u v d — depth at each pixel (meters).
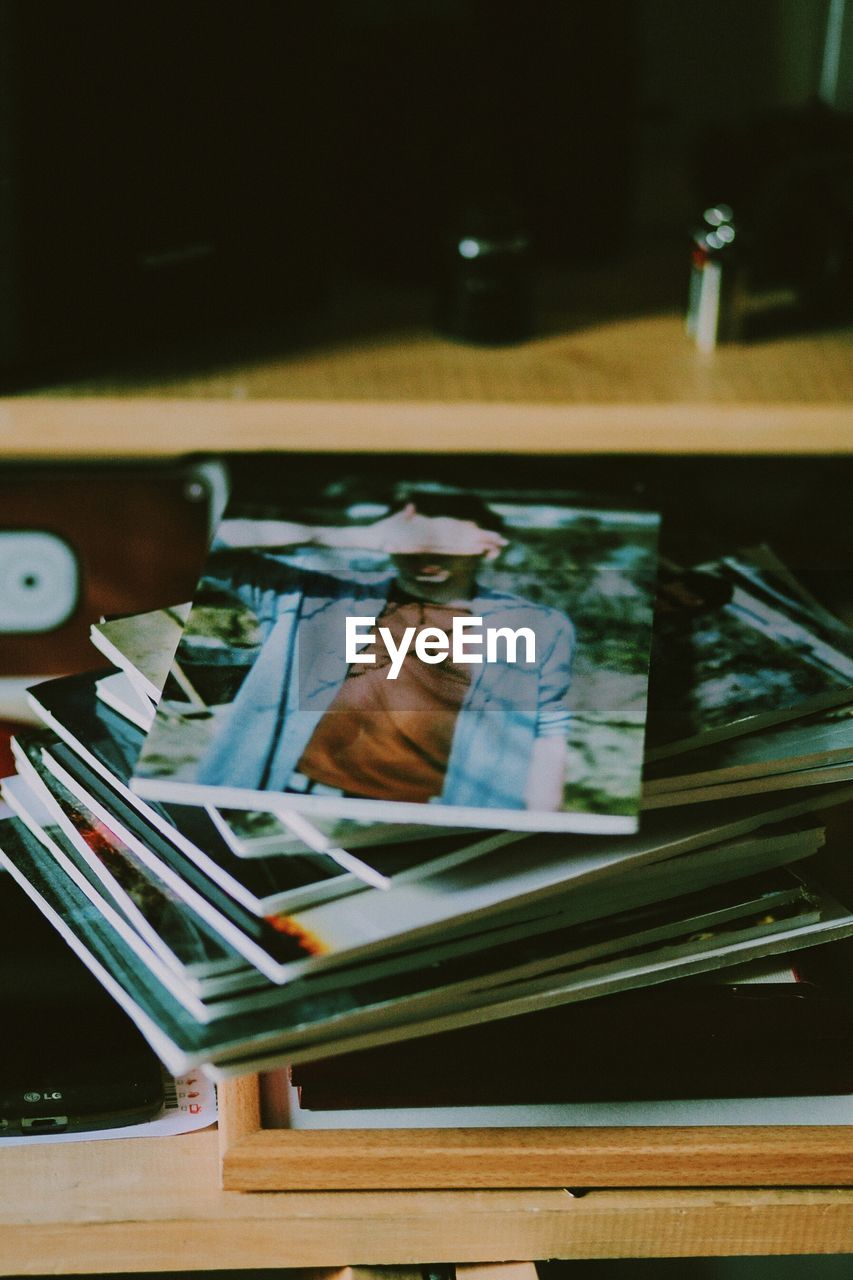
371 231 0.97
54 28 0.70
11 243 0.73
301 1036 0.51
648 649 0.58
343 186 0.96
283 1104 0.59
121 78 0.74
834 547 1.02
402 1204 0.56
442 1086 0.58
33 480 0.93
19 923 0.69
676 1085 0.59
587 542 0.66
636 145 1.07
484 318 0.85
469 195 0.96
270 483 0.71
